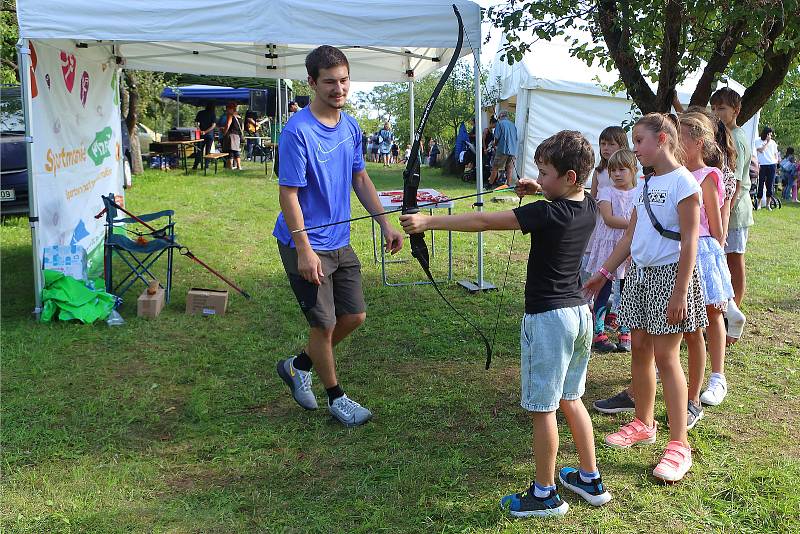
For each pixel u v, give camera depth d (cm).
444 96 2191
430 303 624
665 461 319
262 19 541
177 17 530
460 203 1235
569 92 1432
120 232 825
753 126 1436
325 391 425
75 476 321
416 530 282
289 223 346
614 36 541
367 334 533
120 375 448
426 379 443
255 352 494
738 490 305
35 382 432
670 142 321
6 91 979
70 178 648
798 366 464
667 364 323
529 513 288
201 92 2341
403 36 566
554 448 284
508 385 433
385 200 685
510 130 1496
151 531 282
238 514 294
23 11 518
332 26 552
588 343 289
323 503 302
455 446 353
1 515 292
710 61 539
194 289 596
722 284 367
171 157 1886
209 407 401
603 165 467
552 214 270
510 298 644
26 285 651
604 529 280
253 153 2216
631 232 343
